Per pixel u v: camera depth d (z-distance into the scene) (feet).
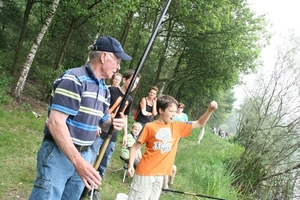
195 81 82.02
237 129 45.09
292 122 26.73
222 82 73.82
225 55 61.72
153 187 10.88
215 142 53.31
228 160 32.83
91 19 36.45
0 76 29.53
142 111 17.61
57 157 6.48
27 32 50.98
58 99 6.10
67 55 51.44
